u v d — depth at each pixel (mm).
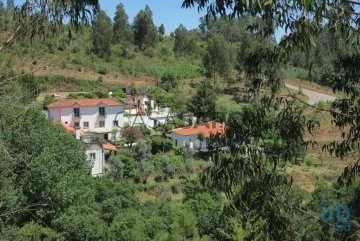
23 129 13484
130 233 15742
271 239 4418
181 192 28953
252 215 4363
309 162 29281
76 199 16719
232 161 4125
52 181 14805
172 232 15898
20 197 13359
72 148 19438
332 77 5004
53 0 3561
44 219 15258
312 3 3129
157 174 30797
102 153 31547
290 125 4215
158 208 20172
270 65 4180
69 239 15156
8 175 12297
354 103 4699
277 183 4273
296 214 5156
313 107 4410
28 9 3643
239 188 4219
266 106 4160
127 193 20781
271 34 4023
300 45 3580
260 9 3404
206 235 16672
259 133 4176
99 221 15891
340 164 28453
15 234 12742
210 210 18875
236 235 5000
